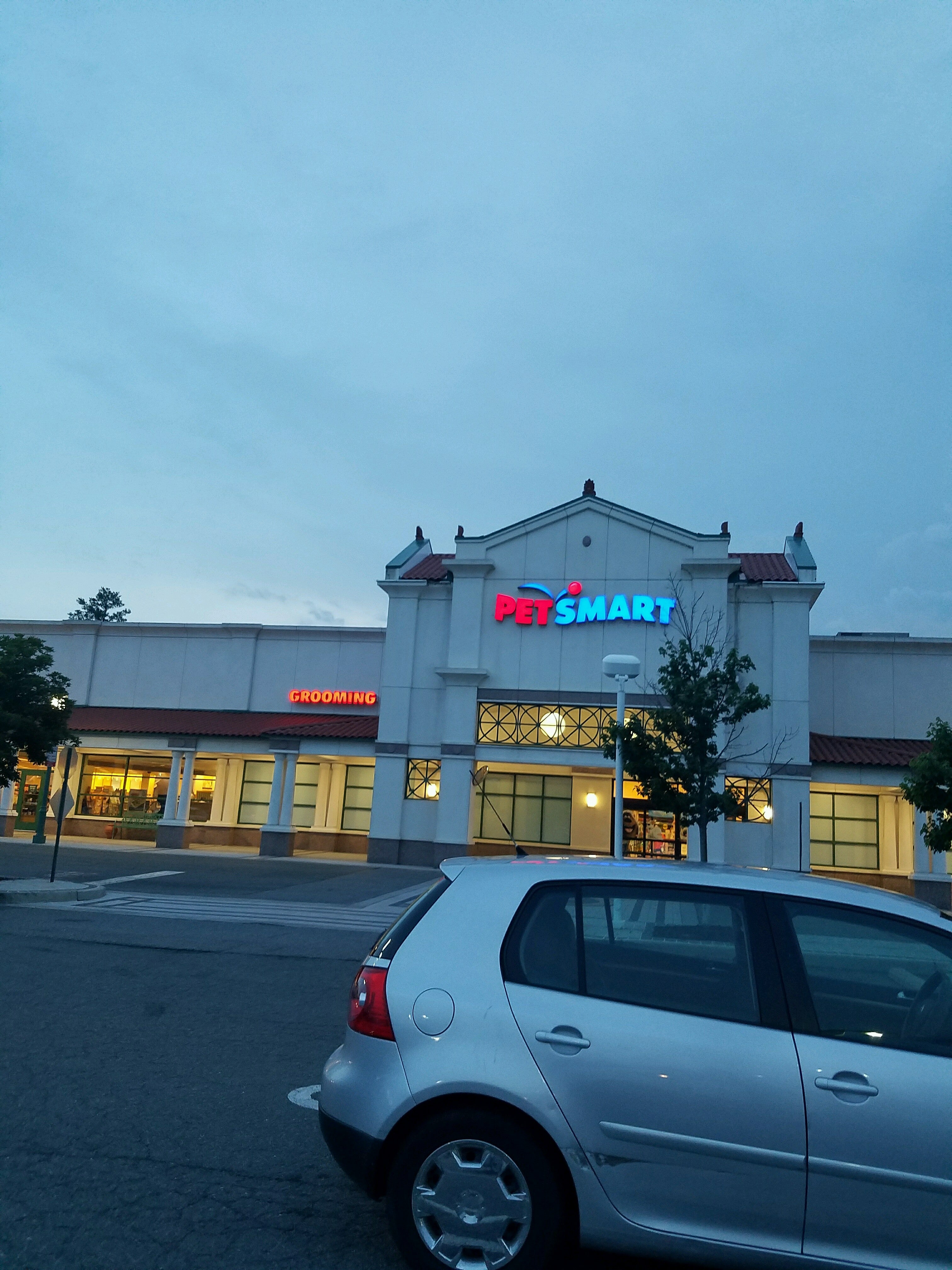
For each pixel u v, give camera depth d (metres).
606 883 3.69
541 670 26.72
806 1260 3.04
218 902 16.31
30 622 35.75
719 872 3.77
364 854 32.09
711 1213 3.13
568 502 27.33
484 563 27.41
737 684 18.83
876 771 25.27
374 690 32.69
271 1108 5.33
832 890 3.59
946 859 24.88
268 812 32.81
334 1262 3.55
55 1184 4.17
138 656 34.84
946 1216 2.99
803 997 3.32
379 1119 3.38
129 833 33.12
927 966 3.39
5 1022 7.06
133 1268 3.44
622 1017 3.35
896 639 28.52
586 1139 3.21
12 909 14.12
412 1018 3.47
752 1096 3.15
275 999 8.37
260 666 33.81
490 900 3.73
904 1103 3.08
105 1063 6.11
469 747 26.61
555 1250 3.21
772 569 28.05
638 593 26.39
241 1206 4.02
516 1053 3.33
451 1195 3.29
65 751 17.64
